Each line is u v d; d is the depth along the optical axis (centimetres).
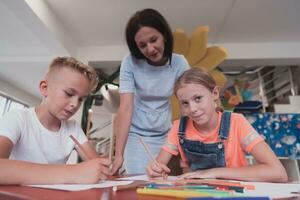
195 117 83
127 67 115
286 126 252
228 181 54
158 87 115
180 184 46
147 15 102
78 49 304
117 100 311
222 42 293
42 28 229
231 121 86
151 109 117
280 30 267
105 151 265
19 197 33
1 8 224
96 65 311
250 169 64
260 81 321
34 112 82
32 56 312
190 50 227
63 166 50
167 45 109
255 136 78
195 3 225
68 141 87
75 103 78
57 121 86
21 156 74
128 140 113
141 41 102
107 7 232
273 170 63
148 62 112
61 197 33
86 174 49
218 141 84
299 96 286
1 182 42
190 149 89
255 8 231
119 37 284
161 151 95
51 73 80
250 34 275
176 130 95
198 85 81
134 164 110
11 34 273
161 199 34
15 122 72
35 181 44
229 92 278
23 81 416
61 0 222
